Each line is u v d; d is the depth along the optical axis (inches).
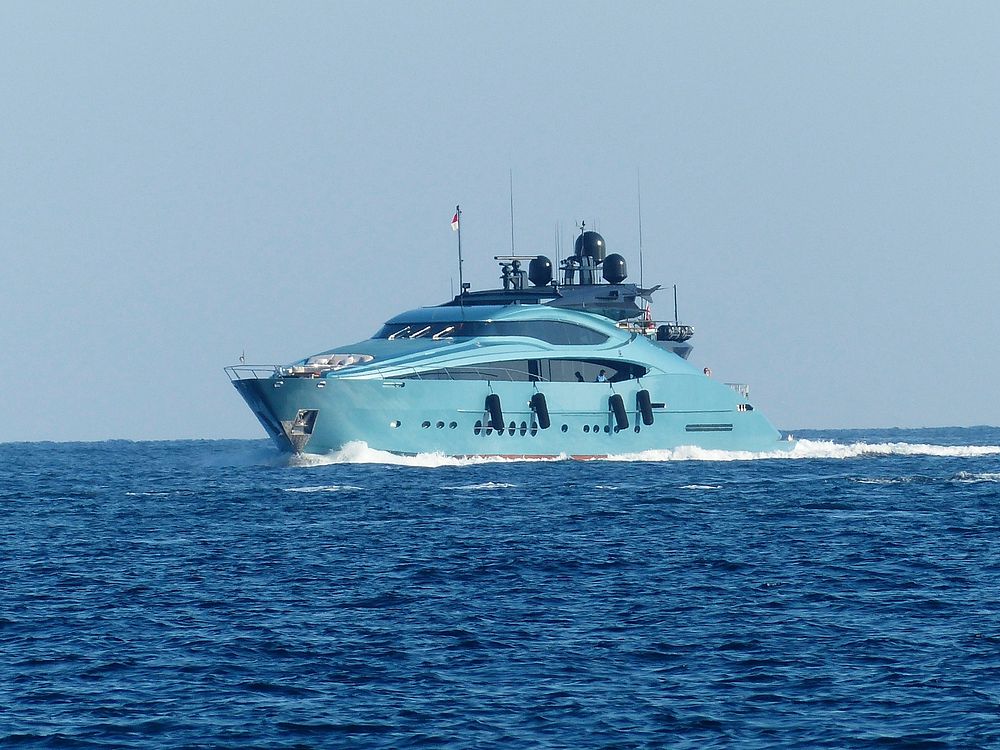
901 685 5147.6
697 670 5393.7
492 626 6215.6
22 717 4820.4
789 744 4493.1
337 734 4613.7
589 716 4788.4
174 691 5128.0
